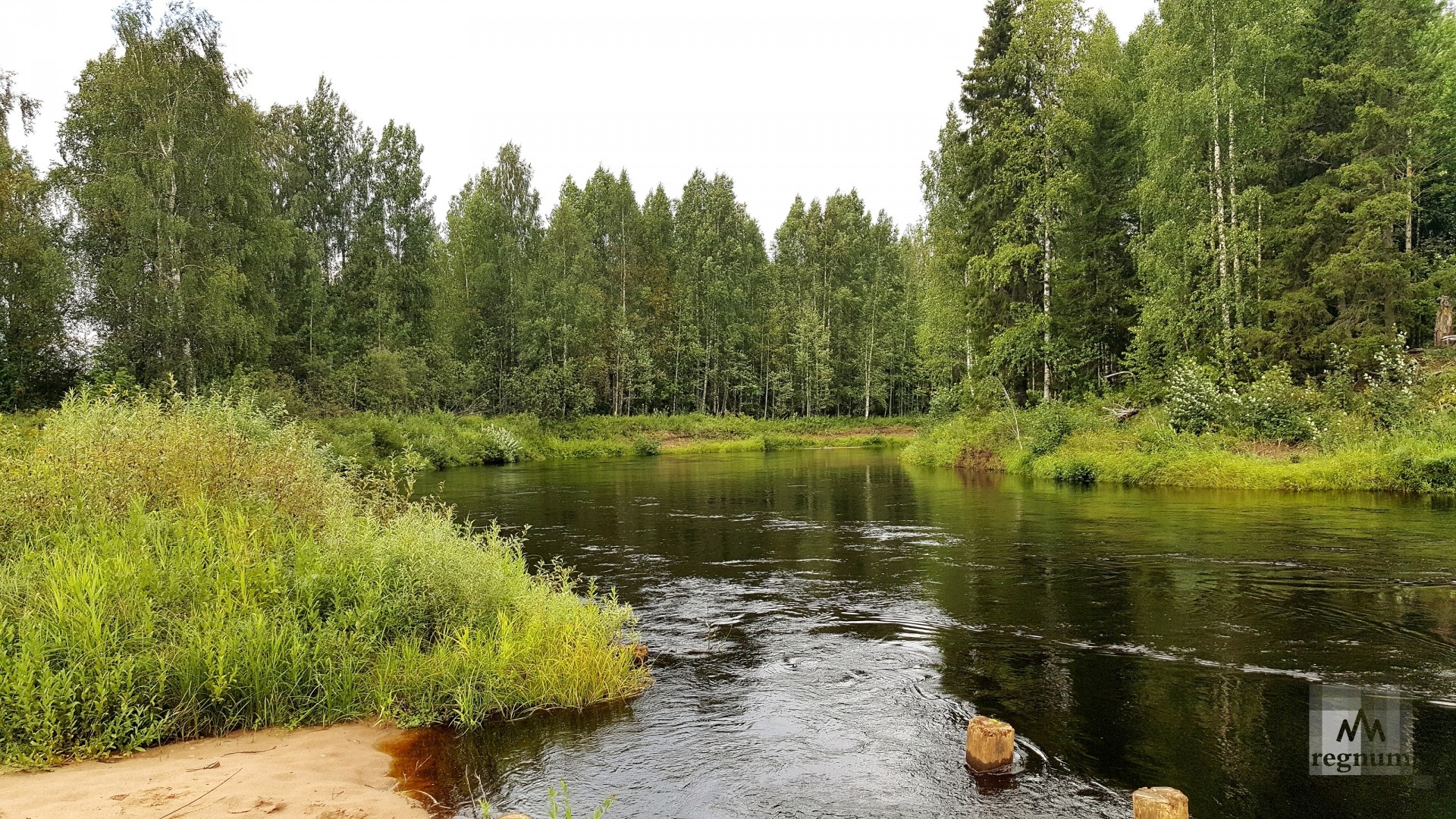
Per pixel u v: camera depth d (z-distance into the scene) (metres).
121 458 6.71
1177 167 23.52
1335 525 11.66
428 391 39.41
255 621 4.88
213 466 7.06
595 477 25.16
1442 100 26.80
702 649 6.37
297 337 34.12
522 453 36.44
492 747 4.41
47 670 4.08
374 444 28.59
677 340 56.62
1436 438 16.19
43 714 4.04
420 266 43.78
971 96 28.23
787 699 5.20
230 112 25.59
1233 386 20.97
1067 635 6.61
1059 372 27.12
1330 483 16.02
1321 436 17.72
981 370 28.78
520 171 51.88
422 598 5.85
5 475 6.31
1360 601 7.43
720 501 17.41
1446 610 7.03
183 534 5.93
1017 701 5.09
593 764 4.19
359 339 38.59
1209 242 23.25
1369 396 18.53
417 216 44.12
